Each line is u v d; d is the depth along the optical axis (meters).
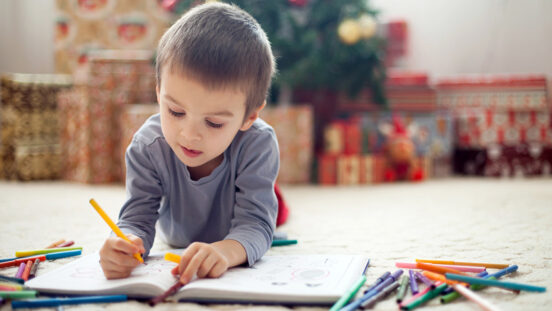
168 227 0.97
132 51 2.64
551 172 2.62
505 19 2.92
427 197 1.83
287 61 2.24
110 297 0.66
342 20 2.27
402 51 2.93
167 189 0.90
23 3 3.13
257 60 0.74
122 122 2.21
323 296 0.64
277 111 2.27
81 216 1.41
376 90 2.38
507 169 2.62
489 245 1.03
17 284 0.70
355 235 1.15
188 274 0.68
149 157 0.88
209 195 0.89
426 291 0.68
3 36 3.12
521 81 2.60
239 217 0.87
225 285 0.67
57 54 2.68
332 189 2.13
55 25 2.67
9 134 2.37
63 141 2.42
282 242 1.04
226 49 0.70
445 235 1.14
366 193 1.98
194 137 0.71
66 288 0.67
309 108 2.29
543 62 2.87
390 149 2.41
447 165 2.68
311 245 1.04
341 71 2.33
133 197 0.88
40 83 2.43
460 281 0.71
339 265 0.77
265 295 0.65
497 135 2.61
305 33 2.23
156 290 0.67
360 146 2.41
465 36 2.98
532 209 1.50
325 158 2.31
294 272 0.74
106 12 2.64
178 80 0.69
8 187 2.14
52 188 2.11
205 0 2.01
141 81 2.31
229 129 0.73
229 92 0.70
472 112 2.66
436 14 3.00
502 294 0.70
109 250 0.69
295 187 2.20
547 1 2.85
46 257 0.89
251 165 0.87
